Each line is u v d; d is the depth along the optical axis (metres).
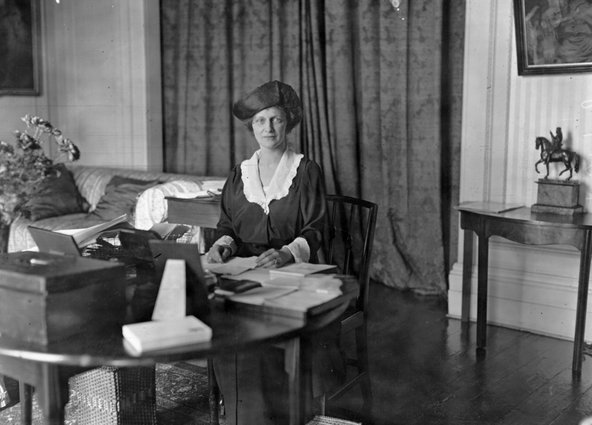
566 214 4.16
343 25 5.86
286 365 1.84
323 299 1.93
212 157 6.99
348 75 5.93
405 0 5.45
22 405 2.54
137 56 6.88
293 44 6.29
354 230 6.01
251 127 3.00
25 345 1.67
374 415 3.22
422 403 3.39
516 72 4.61
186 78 6.97
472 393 3.54
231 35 6.73
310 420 2.90
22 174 2.21
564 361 4.06
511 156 4.70
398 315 5.02
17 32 6.75
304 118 6.25
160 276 1.96
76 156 2.41
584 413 3.30
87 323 1.76
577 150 4.42
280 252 2.50
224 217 2.97
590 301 4.41
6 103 6.76
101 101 7.02
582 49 4.30
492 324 4.82
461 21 5.36
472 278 4.91
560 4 4.32
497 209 4.32
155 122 7.03
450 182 5.58
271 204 2.85
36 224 5.76
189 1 6.85
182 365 3.76
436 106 5.45
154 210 5.02
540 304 4.61
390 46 5.61
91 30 6.96
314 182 2.89
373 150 5.88
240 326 1.79
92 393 2.71
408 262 5.77
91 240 2.35
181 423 3.06
